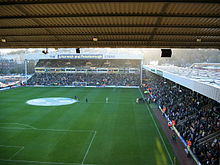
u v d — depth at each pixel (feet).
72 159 56.18
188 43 42.24
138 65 248.52
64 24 34.24
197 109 80.64
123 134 74.69
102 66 244.01
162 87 152.35
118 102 131.13
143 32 36.68
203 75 80.94
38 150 61.72
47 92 174.70
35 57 237.86
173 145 64.80
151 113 103.04
